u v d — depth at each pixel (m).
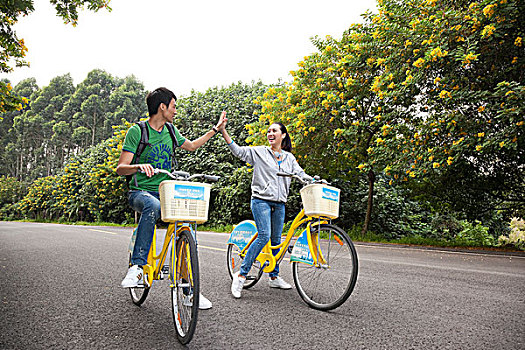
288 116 13.54
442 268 6.10
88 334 2.79
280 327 2.98
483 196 11.96
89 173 33.47
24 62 7.96
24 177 75.94
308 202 3.68
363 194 16.25
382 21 11.13
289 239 4.03
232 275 4.95
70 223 34.03
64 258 6.92
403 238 12.25
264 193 4.07
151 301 3.80
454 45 9.01
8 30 7.44
